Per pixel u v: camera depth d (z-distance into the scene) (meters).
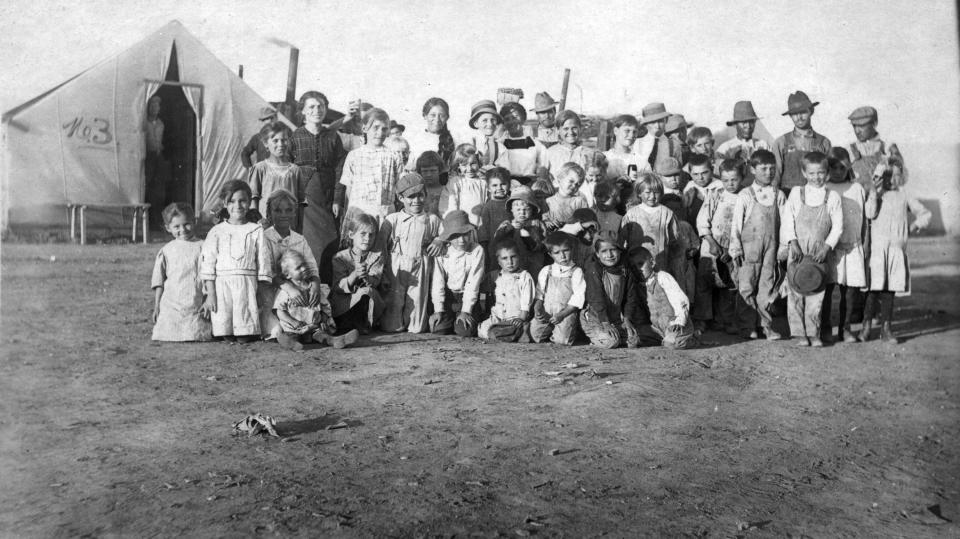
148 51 8.88
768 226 5.99
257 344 5.54
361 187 6.41
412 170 6.54
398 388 4.52
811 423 4.20
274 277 5.62
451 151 6.84
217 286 5.50
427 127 6.79
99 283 7.18
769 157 6.02
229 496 3.06
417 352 5.38
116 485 3.14
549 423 3.99
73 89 8.84
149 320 6.06
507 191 6.20
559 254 5.64
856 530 3.06
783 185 6.66
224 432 3.76
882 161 6.27
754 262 6.03
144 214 9.41
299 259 5.57
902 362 5.45
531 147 6.88
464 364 5.07
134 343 5.41
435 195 6.43
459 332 5.94
